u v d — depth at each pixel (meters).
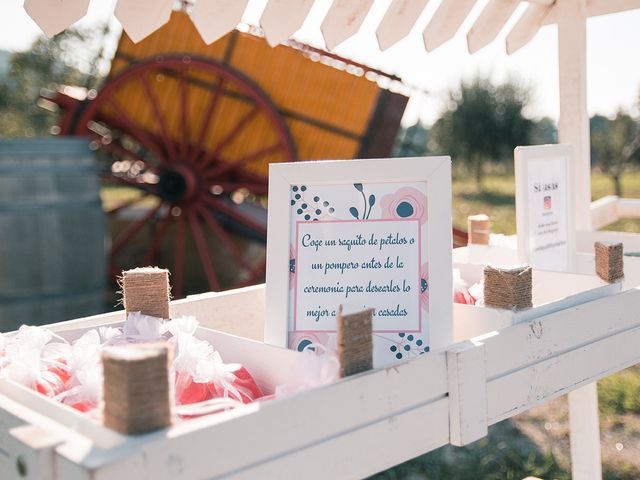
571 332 1.48
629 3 2.50
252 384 1.27
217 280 6.82
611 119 18.02
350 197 1.46
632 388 4.13
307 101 6.22
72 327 1.45
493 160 20.84
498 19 2.54
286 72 6.21
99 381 1.12
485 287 1.46
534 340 1.39
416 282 1.40
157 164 6.78
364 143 6.19
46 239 4.73
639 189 16.62
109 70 6.72
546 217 2.11
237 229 6.80
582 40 2.59
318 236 1.46
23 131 17.95
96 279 5.06
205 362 1.22
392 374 1.12
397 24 2.10
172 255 6.82
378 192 1.45
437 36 2.30
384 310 1.40
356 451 1.06
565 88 2.63
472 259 2.30
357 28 1.90
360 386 1.07
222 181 6.48
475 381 1.24
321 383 1.09
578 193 2.64
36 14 1.29
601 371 1.56
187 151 6.41
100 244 5.10
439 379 1.21
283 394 1.12
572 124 2.63
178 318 1.50
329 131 6.22
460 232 5.68
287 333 1.43
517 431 3.61
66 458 0.81
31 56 17.83
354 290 1.42
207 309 1.71
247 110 6.35
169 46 6.46
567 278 1.83
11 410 0.97
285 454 0.97
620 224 9.85
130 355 0.86
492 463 3.20
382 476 3.13
